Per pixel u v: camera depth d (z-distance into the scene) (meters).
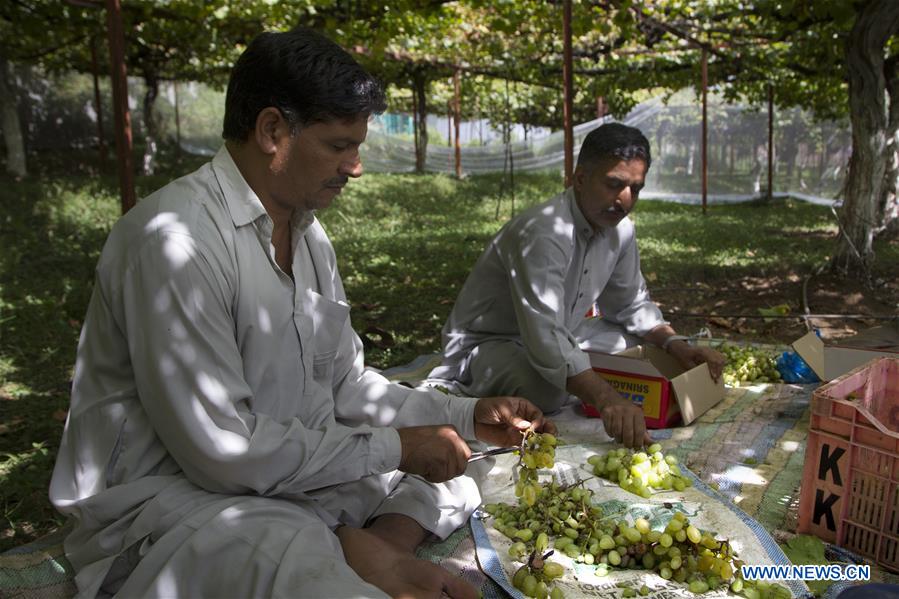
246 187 2.17
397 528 2.53
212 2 9.04
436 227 13.16
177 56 16.52
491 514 2.85
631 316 4.37
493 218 14.46
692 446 3.51
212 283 2.06
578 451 3.42
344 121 2.07
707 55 13.74
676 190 23.47
